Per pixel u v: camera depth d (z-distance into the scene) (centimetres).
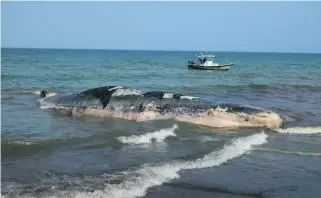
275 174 866
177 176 820
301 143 1161
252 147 1086
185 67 5856
